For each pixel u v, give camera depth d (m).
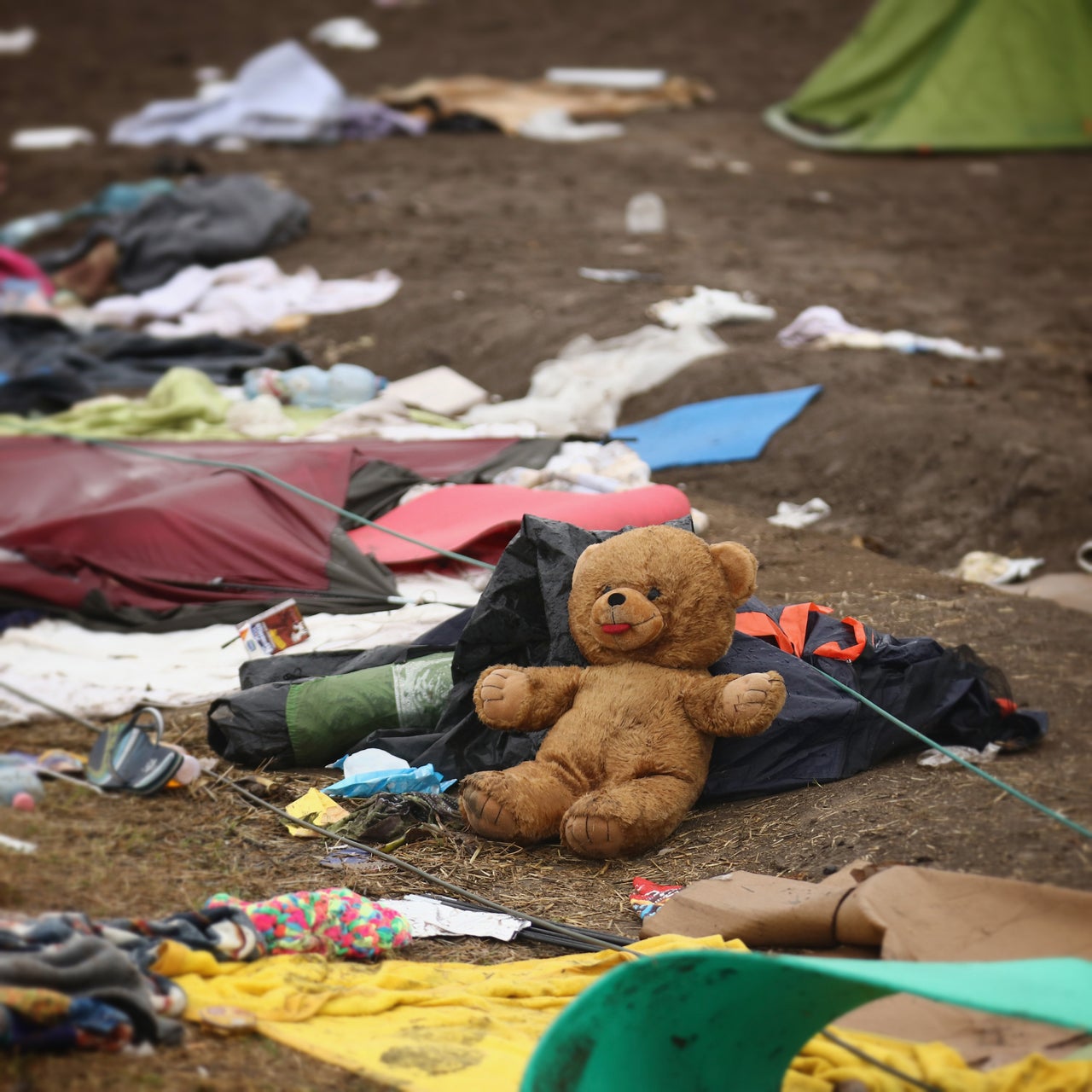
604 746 6.91
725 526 11.12
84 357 14.45
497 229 19.39
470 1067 4.63
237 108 25.56
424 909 6.06
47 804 6.84
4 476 10.51
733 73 30.73
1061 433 12.59
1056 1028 4.83
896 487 12.03
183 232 17.86
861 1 35.81
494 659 7.63
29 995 4.34
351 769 7.37
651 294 16.22
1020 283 17.56
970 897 5.43
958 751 7.21
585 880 6.50
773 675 6.79
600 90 28.30
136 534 9.48
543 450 11.28
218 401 12.68
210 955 5.11
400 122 25.45
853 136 25.31
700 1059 4.63
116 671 8.59
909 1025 5.03
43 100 29.05
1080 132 25.03
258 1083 4.46
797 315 15.88
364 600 9.05
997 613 9.34
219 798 7.12
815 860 6.26
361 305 16.69
